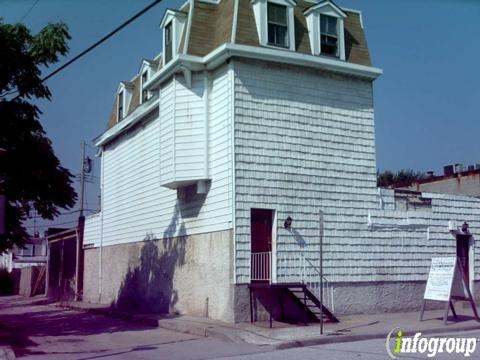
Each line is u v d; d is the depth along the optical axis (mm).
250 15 18172
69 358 12562
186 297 19500
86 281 30562
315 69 18922
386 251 19531
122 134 26469
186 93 18656
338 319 17375
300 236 17922
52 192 18328
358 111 19641
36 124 17562
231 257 16938
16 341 15836
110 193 27750
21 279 46719
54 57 17156
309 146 18484
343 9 20297
